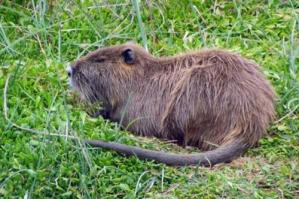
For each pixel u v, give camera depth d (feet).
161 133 53.52
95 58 55.42
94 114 55.57
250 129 51.57
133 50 55.06
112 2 66.54
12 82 55.77
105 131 52.75
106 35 63.26
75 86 55.67
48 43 62.34
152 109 53.62
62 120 53.16
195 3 66.80
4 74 57.36
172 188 48.67
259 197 47.65
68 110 53.36
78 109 54.85
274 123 54.29
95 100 55.52
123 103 54.80
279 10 66.59
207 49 54.60
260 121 51.93
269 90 53.52
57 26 63.10
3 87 55.83
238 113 51.72
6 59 59.67
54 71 58.18
